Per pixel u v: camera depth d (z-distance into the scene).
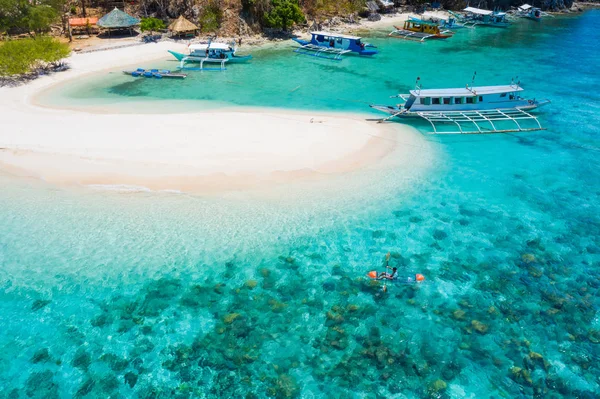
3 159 33.97
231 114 43.50
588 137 40.34
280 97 49.31
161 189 30.94
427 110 43.12
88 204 29.44
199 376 19.11
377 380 18.95
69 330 21.11
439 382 18.84
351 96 50.03
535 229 28.31
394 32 80.69
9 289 23.23
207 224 27.94
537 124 43.06
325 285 23.86
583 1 126.12
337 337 20.92
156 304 22.61
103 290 23.34
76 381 18.83
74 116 41.91
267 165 34.12
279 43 72.38
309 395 18.34
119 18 66.56
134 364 19.59
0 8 59.06
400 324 21.61
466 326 21.50
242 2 72.62
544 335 21.00
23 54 49.75
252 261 25.39
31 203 29.45
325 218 28.86
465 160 36.34
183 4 71.62
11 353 19.92
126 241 26.53
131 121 40.94
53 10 62.66
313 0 82.19
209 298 23.02
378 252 26.23
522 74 58.72
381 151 37.19
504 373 19.19
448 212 29.83
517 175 34.25
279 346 20.48
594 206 30.61
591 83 54.94
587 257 25.98
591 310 22.34
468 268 25.11
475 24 92.06
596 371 19.27
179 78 55.44
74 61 58.62
